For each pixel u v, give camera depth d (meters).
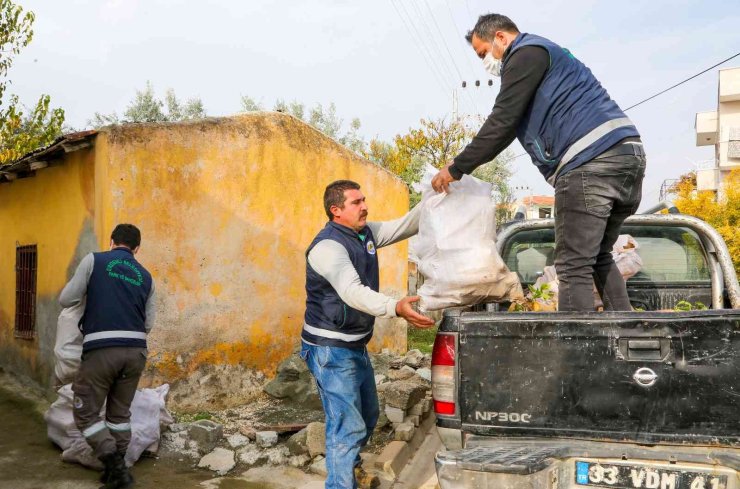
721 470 2.30
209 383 5.75
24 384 6.52
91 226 5.32
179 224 5.58
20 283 6.77
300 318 6.80
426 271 3.13
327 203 3.50
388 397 5.07
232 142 6.07
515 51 2.82
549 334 2.54
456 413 2.65
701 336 2.37
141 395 4.57
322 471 4.27
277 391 6.05
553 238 4.66
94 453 3.86
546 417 2.54
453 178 2.99
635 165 2.79
